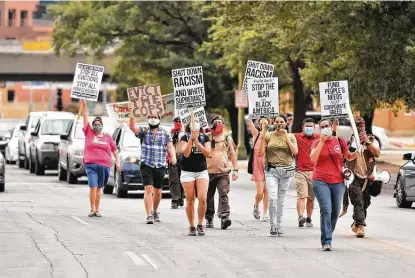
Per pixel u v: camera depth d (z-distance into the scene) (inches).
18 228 1165.7
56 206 1512.1
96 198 1344.7
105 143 1344.7
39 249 975.6
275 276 813.9
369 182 1117.7
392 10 2076.8
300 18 2174.0
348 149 1059.3
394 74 2097.7
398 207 1592.0
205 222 1275.8
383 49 2079.2
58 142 2397.9
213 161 1197.1
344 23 2080.5
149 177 1250.0
